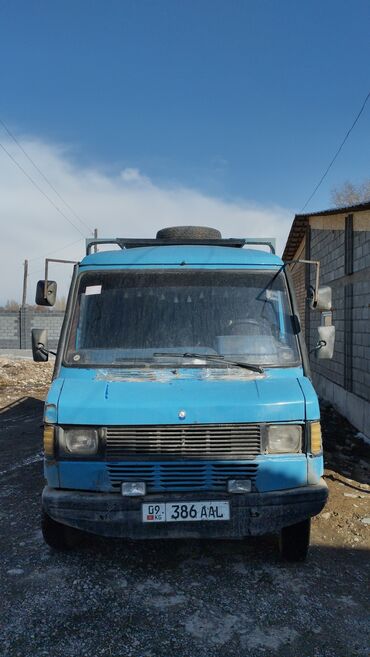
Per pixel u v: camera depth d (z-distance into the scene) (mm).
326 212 9984
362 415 8852
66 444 3639
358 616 3398
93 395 3680
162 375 3963
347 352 9898
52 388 3816
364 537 4637
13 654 3002
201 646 3076
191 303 4387
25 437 9086
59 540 4203
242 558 4215
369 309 8555
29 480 6426
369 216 8625
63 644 3092
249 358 4145
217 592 3680
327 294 4570
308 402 3678
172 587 3750
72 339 4262
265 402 3623
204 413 3572
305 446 3660
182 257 4641
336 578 3902
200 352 4164
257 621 3328
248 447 3602
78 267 4699
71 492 3633
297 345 4250
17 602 3559
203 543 4484
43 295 4766
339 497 5625
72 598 3602
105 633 3199
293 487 3637
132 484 3553
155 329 4270
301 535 3965
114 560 4184
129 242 5516
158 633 3199
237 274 4551
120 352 4156
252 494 3576
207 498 3553
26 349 32438
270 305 4414
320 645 3090
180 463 3568
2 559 4227
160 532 3564
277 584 3797
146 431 3576
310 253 13500
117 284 4492
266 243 5523
